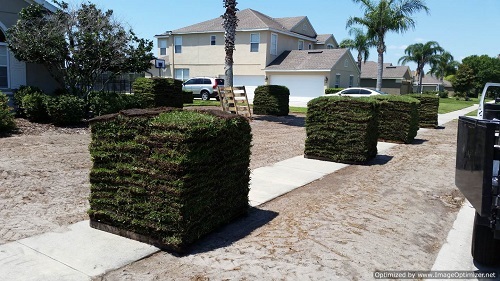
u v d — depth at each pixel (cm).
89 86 1412
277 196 652
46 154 869
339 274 389
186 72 3638
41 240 439
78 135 1133
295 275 383
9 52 1359
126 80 2808
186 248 429
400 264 418
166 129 427
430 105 1817
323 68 3078
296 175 805
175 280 366
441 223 550
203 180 448
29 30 1288
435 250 460
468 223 551
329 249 446
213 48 3475
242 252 431
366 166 920
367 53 4544
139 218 441
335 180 777
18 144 959
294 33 3559
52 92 1489
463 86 6062
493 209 362
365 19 3034
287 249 442
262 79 3366
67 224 490
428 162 991
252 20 3369
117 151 452
